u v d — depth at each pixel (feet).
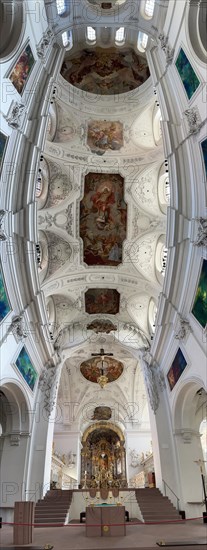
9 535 28.22
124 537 25.17
